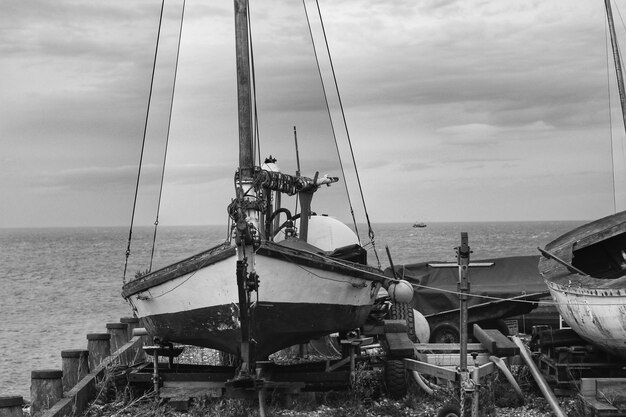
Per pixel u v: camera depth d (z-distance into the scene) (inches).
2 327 1159.0
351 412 400.8
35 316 1321.4
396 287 452.1
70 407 399.9
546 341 443.2
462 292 345.7
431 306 593.3
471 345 457.7
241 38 419.8
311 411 408.8
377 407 411.5
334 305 413.4
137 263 3265.3
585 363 422.6
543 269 480.4
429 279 639.8
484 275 647.1
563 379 413.1
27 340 1013.2
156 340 436.5
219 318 390.6
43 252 4355.3
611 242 521.0
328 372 425.4
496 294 584.4
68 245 5526.6
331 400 429.1
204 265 384.5
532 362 418.9
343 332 454.6
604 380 384.5
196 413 398.6
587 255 523.8
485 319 583.5
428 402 420.5
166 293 406.0
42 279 2346.2
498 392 416.8
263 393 383.6
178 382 426.3
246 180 404.8
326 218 497.0
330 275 404.5
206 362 554.6
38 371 404.2
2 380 729.6
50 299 1658.5
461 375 346.3
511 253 2864.2
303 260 388.5
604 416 360.8
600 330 409.1
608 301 400.2
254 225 394.3
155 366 424.5
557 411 377.4
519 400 409.4
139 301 431.5
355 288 423.8
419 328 534.9
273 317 389.1
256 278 367.2
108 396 433.7
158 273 406.9
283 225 469.1
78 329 1135.6
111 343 575.2
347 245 486.0
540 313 622.2
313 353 567.5
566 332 447.8
